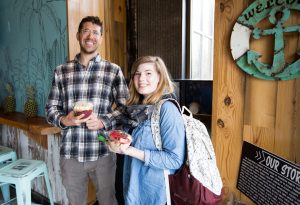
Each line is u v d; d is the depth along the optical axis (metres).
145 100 1.23
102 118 1.66
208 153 1.17
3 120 2.52
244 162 1.48
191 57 2.68
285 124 1.42
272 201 1.27
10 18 2.84
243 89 1.52
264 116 1.48
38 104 2.59
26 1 2.56
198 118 2.01
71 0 2.13
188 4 2.60
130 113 1.23
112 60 2.67
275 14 1.36
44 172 2.24
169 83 1.23
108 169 1.83
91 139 1.74
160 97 1.19
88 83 1.75
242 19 1.45
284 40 1.36
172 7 2.61
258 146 1.47
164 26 2.67
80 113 1.45
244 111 1.53
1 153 2.45
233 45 1.49
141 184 1.19
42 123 2.26
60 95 1.82
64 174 1.81
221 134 1.62
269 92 1.45
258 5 1.40
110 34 2.62
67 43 2.16
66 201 2.38
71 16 2.13
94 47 1.73
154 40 2.74
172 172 1.17
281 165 1.23
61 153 1.79
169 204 1.15
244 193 1.47
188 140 1.13
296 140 1.39
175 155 1.10
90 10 2.33
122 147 1.10
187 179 1.12
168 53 2.68
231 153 1.60
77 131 1.73
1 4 2.96
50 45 2.35
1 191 2.82
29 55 2.63
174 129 1.12
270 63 1.42
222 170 1.64
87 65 1.76
